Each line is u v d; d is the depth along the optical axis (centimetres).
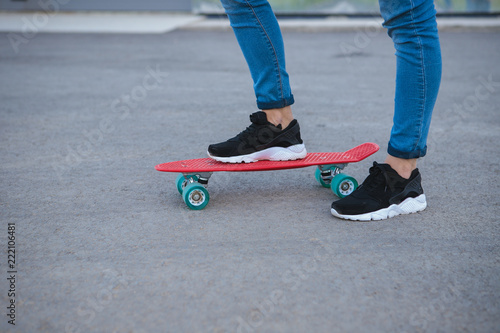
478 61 715
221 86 582
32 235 223
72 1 1349
